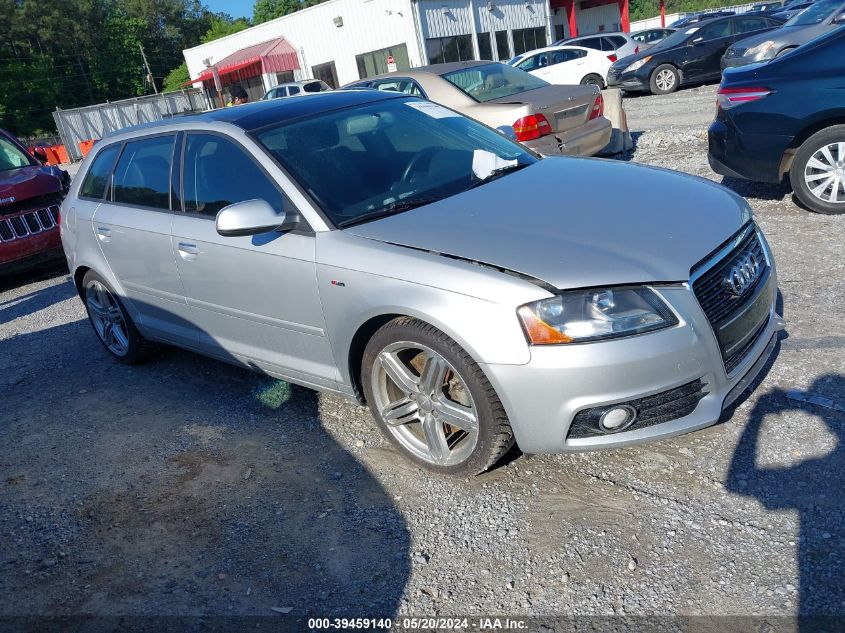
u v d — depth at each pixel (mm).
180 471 3625
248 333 3844
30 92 58000
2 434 4387
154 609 2688
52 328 6418
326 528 3004
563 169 3703
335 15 27062
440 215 3182
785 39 12242
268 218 3252
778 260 4902
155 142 4340
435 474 3219
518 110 7387
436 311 2805
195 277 3943
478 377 2811
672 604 2338
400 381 3148
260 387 4438
